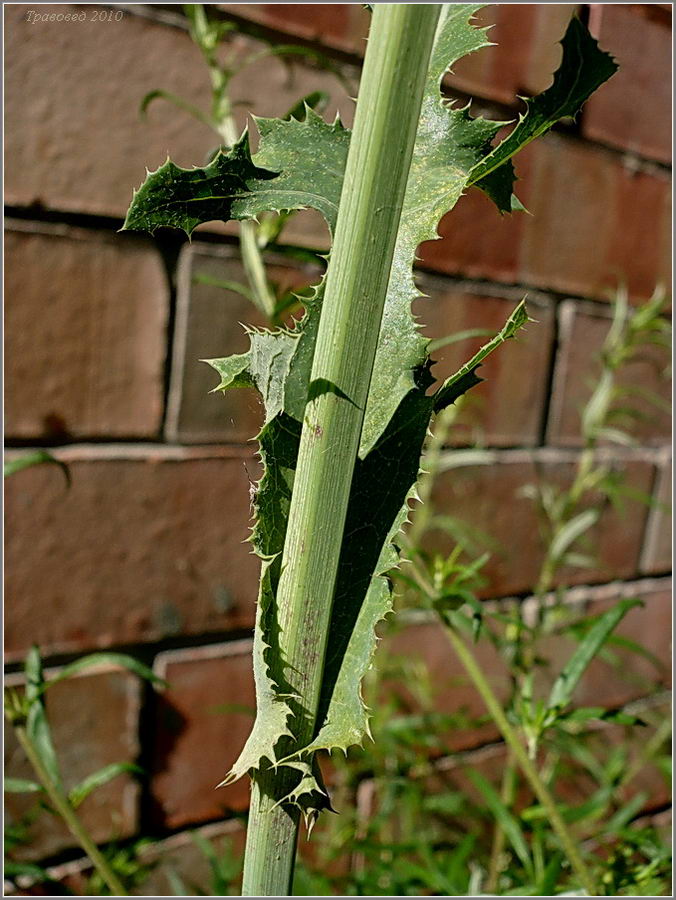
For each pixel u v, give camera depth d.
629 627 0.52
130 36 0.38
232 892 0.39
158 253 0.40
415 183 0.20
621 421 0.51
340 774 0.45
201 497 0.41
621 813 0.39
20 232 0.37
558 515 0.44
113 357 0.39
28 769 0.39
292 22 0.40
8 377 0.38
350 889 0.37
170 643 0.42
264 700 0.18
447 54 0.20
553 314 0.48
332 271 0.17
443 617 0.31
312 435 0.18
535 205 0.47
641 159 0.50
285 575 0.19
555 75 0.16
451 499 0.46
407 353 0.20
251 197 0.18
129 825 0.41
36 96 0.37
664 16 0.49
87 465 0.39
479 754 0.48
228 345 0.41
